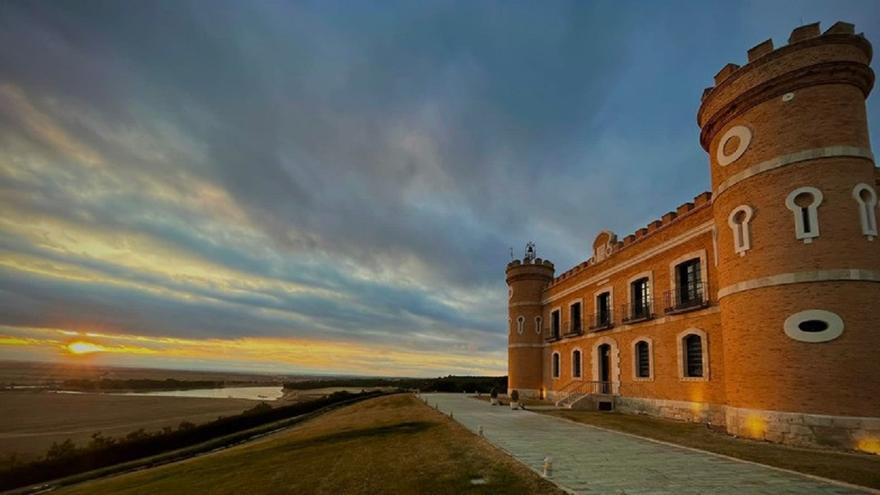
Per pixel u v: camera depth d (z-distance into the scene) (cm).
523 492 797
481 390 5741
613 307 2684
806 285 1332
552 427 1694
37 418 4634
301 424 3275
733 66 1588
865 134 1396
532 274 4050
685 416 1983
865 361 1239
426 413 2372
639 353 2412
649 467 975
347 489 944
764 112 1484
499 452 1158
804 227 1362
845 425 1221
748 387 1434
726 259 1577
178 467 1716
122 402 6775
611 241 2791
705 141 1778
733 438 1411
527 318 3997
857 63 1371
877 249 1316
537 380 3866
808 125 1393
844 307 1277
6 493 1942
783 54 1443
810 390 1284
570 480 862
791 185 1397
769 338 1384
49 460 2209
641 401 2323
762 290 1420
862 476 872
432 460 1125
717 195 1652
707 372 1875
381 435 1708
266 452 1656
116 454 2491
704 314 1919
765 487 802
